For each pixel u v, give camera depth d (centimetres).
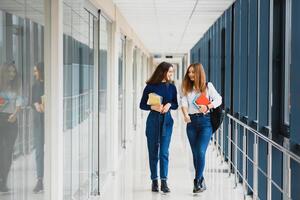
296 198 360
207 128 504
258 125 471
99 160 544
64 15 361
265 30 464
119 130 785
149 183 590
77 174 433
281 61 420
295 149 356
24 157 265
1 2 223
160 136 524
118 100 752
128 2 674
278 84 424
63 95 357
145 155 819
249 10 528
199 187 521
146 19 880
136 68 1295
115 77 680
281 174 421
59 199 337
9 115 237
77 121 430
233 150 669
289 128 380
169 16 832
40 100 300
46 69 316
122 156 811
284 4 410
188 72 501
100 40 559
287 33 411
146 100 524
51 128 328
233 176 632
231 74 712
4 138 229
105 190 552
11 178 243
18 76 251
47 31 317
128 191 545
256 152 432
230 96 714
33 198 286
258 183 477
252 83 524
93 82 530
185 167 700
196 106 498
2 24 225
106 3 589
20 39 254
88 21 484
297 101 353
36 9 288
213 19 875
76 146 426
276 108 426
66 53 372
